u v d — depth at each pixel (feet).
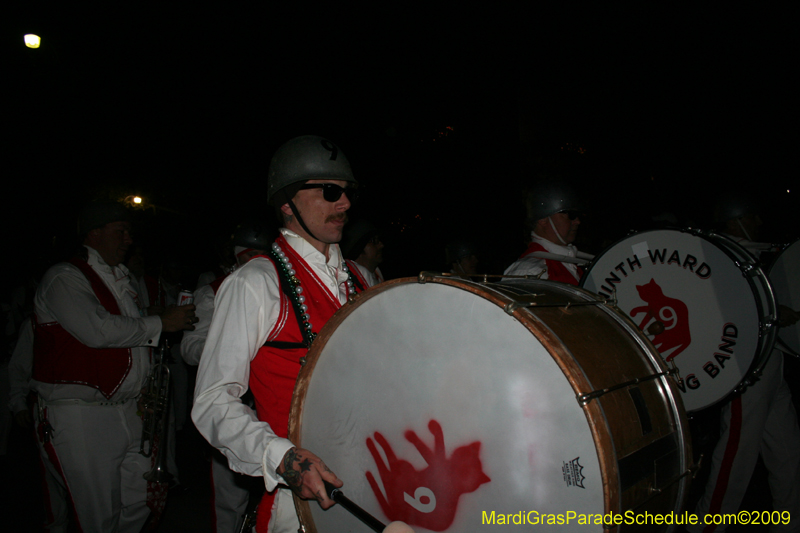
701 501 10.85
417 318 4.62
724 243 8.09
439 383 4.42
